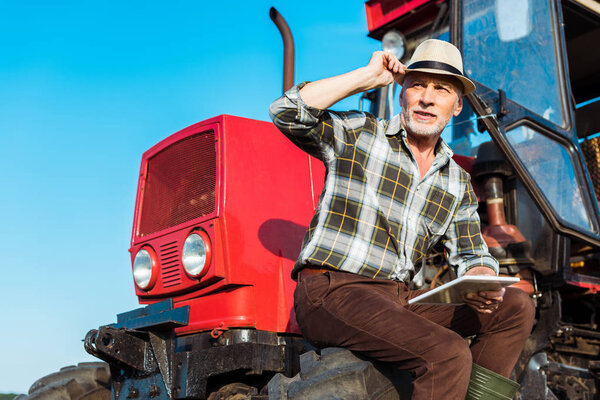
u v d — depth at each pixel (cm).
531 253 275
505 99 265
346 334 179
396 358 170
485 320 191
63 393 278
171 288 248
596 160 402
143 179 273
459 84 201
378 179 196
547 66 302
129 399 231
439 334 167
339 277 187
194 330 238
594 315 320
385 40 313
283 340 233
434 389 162
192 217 246
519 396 261
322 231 192
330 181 196
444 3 310
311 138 190
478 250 207
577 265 340
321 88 185
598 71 422
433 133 199
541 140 283
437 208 205
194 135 252
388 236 195
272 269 237
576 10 346
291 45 264
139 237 269
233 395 227
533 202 281
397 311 174
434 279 271
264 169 246
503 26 291
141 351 226
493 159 284
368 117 202
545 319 271
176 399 216
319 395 173
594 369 297
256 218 238
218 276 230
